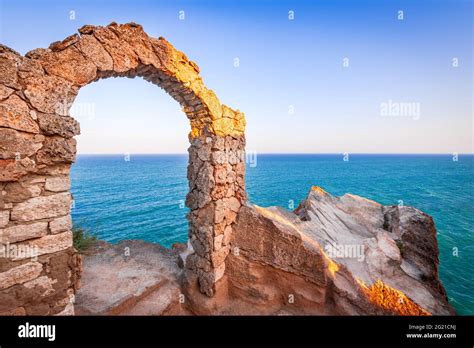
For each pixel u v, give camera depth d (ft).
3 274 10.25
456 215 115.75
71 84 12.03
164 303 19.80
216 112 20.22
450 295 50.55
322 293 21.75
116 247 28.12
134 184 187.11
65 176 12.11
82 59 12.39
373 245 31.94
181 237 74.95
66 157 11.78
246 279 22.39
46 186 11.39
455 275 59.26
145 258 26.16
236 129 22.90
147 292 20.33
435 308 23.82
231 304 22.26
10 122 10.13
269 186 185.88
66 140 11.85
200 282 21.53
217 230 20.90
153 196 138.72
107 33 13.47
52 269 11.67
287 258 22.13
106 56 13.38
